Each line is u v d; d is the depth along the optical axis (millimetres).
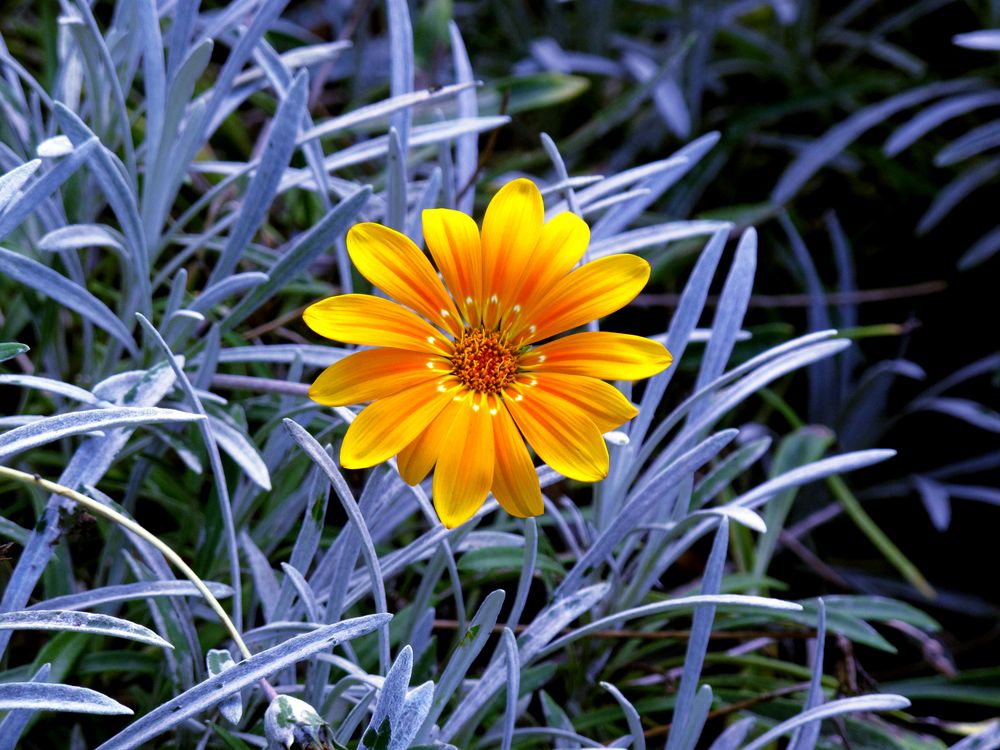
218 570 522
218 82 527
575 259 448
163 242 545
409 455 429
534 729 490
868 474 750
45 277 490
